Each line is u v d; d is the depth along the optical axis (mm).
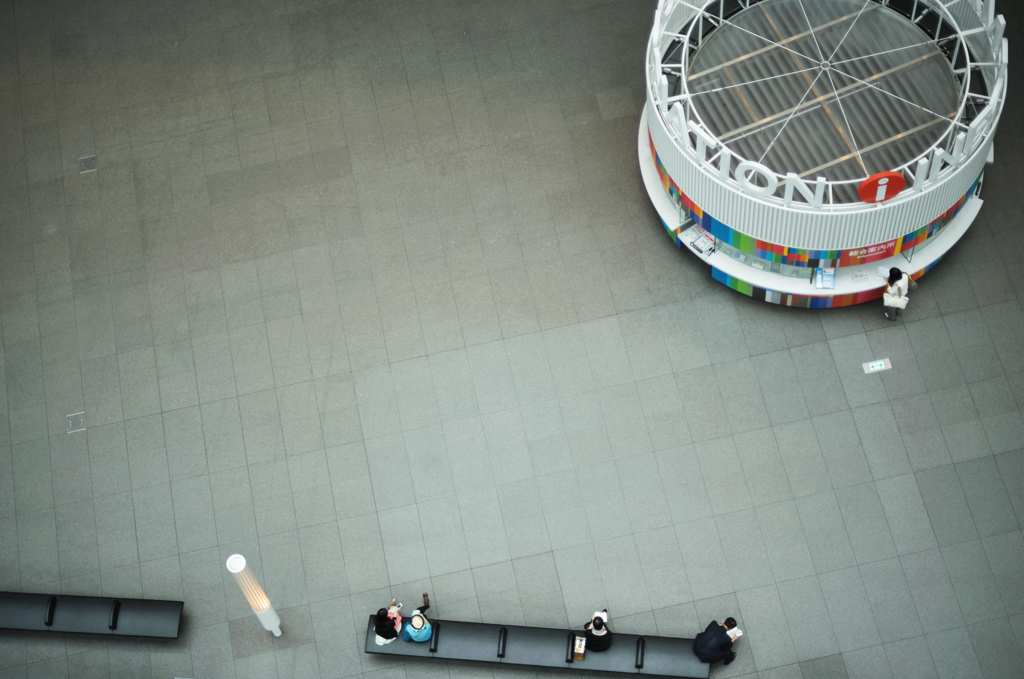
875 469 19016
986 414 19234
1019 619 17875
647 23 23016
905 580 18266
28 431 20266
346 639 18531
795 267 19562
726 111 19656
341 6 23594
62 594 18859
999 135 21312
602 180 21656
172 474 19812
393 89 22781
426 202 21719
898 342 19906
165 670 18500
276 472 19719
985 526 18484
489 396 20031
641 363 20078
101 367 20703
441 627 18000
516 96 22547
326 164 22188
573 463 19438
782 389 19719
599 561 18766
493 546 19000
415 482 19500
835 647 17969
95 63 23406
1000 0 22500
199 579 19062
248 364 20578
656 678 17703
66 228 21938
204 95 22984
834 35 20188
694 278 20688
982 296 20109
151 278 21406
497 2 23453
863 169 18812
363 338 20641
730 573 18531
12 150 22719
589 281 20812
